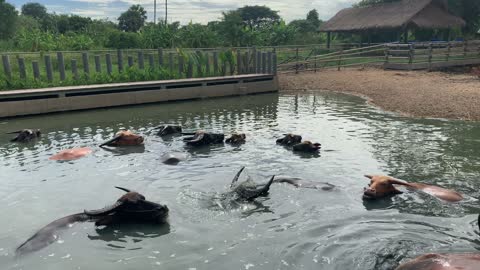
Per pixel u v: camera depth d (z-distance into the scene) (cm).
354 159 962
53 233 614
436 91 1817
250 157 990
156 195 762
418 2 3228
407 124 1312
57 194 775
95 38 3662
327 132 1227
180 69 2105
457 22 3284
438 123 1316
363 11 3662
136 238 612
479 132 1188
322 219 660
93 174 878
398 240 588
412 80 2184
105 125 1378
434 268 443
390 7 3444
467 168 889
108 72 1925
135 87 1780
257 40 3712
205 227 640
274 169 904
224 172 885
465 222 645
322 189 772
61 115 1566
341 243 584
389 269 517
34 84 1727
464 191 770
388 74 2436
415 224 641
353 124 1330
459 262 446
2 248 586
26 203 736
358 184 810
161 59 2127
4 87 1677
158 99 1828
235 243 590
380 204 716
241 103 1800
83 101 1656
